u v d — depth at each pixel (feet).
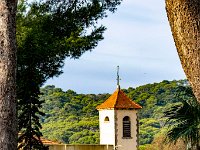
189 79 27.45
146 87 392.47
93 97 403.34
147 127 354.54
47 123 395.34
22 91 78.23
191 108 44.34
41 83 84.79
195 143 44.73
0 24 38.34
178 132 44.73
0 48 38.24
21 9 81.56
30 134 79.46
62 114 397.80
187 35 26.99
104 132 213.87
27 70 78.18
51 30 81.92
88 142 339.77
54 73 84.17
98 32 85.46
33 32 78.79
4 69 38.14
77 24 82.84
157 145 165.37
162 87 380.58
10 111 38.11
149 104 381.19
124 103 212.43
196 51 26.86
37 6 82.07
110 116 211.41
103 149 170.60
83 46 82.38
